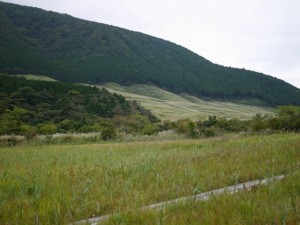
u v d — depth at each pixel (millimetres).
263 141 21922
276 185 7375
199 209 6004
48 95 99500
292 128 35250
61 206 6824
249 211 5695
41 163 14836
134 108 111250
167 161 13414
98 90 114312
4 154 21516
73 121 72125
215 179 9633
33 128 59312
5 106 84688
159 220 5246
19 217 6086
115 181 9570
